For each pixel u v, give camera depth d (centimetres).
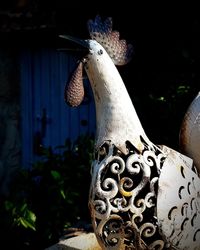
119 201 187
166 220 187
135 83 403
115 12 408
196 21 385
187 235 193
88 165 362
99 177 189
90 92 446
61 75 457
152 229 188
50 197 365
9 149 471
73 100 198
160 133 368
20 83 470
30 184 376
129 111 195
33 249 370
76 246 236
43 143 473
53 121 468
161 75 394
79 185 362
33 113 472
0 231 385
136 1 402
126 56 208
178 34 392
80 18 410
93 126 455
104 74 194
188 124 215
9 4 428
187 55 385
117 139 192
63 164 372
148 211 189
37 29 418
